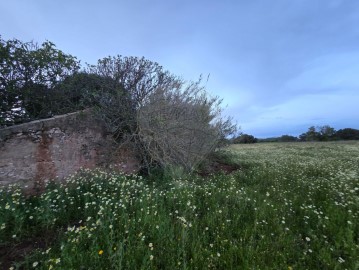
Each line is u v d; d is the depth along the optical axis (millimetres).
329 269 3305
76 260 3262
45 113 8320
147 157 9117
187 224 4277
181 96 9297
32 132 6453
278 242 3867
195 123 9352
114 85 9148
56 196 5504
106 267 3160
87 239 3773
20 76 7648
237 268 3229
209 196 6070
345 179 7531
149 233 3967
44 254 3502
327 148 25453
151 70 9539
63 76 8859
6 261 3479
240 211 5086
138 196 5832
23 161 6277
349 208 5164
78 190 5926
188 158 9320
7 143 6035
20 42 7574
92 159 7859
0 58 6980
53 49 8352
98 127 8086
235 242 3869
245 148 26766
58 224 4590
